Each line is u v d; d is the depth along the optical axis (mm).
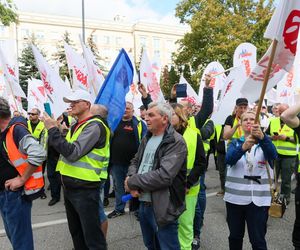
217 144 6812
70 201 3463
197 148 3746
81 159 3367
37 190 3406
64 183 3416
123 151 5645
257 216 3299
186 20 27328
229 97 6094
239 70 6070
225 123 6059
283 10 2895
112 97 4180
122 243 4582
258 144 3387
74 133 3473
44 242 4676
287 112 3166
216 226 5148
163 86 25438
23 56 23938
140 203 3244
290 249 4316
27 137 3283
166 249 3037
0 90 8609
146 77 7113
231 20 23078
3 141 3312
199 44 25750
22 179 3277
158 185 2924
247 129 3424
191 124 4168
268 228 5074
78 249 3605
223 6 23922
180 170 3059
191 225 3754
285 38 3018
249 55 7102
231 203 3416
